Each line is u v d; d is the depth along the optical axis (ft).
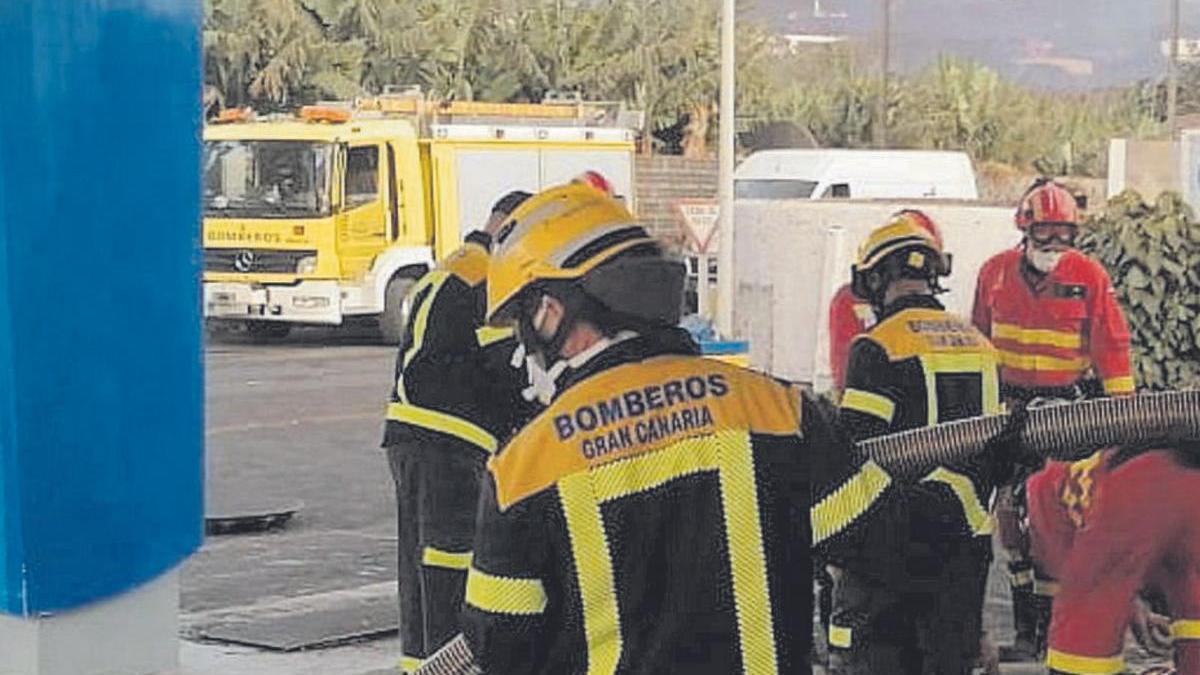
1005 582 44.93
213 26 165.48
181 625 42.27
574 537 15.06
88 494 29.63
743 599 15.16
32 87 28.45
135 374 31.01
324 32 169.58
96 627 30.30
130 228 30.81
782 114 166.40
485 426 28.25
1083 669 29.14
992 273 42.80
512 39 174.29
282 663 38.96
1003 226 63.36
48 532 28.81
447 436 28.25
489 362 28.32
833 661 27.53
